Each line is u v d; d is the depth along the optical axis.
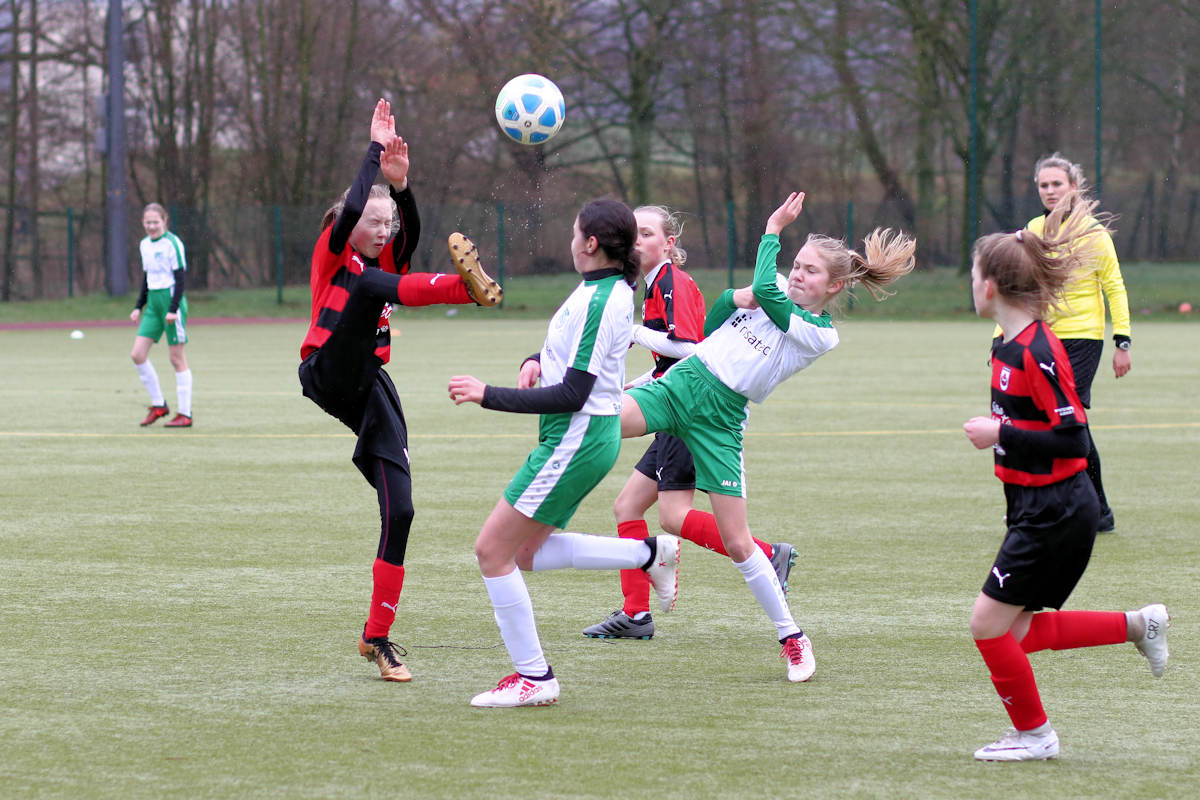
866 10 75.75
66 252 69.75
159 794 6.80
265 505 16.08
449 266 70.25
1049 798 6.82
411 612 11.12
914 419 25.03
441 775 7.09
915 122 76.88
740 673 9.38
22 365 37.91
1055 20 72.00
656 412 9.59
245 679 9.09
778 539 14.15
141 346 23.75
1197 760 7.47
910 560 13.10
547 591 12.11
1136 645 8.09
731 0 77.31
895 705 8.54
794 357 9.70
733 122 79.06
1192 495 16.81
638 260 8.57
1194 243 67.69
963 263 69.44
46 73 83.38
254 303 68.50
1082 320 15.08
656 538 9.79
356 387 9.25
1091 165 72.38
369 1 82.50
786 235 71.88
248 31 84.06
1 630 10.33
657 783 6.98
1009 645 7.44
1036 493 7.46
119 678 9.06
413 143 80.44
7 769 7.18
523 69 78.81
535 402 8.18
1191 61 70.00
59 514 15.43
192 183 85.38
